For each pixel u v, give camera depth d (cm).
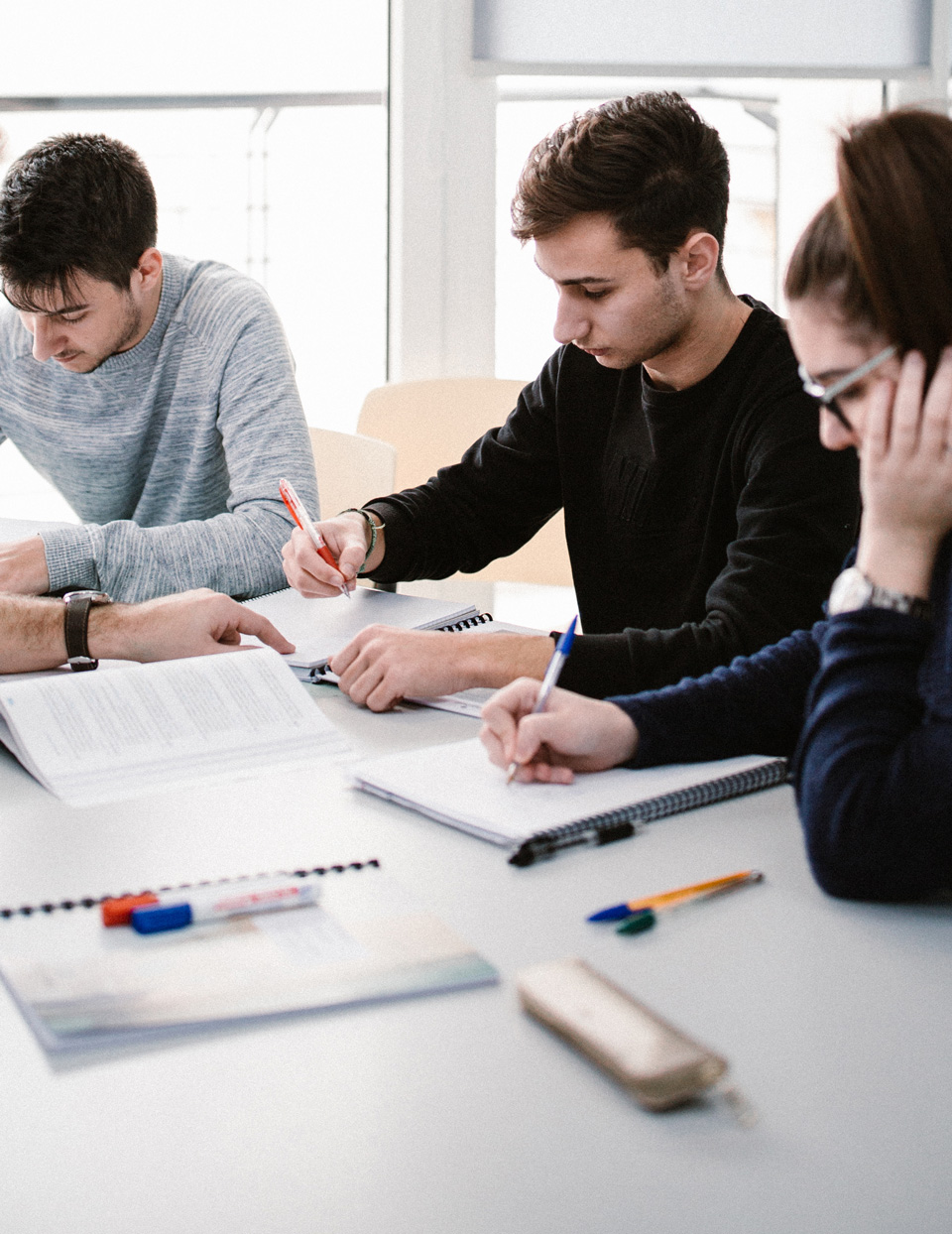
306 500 167
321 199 315
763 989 66
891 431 78
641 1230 49
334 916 73
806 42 269
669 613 153
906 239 72
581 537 162
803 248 78
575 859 83
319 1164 53
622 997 62
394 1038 62
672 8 263
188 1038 62
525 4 263
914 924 74
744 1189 51
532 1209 50
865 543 83
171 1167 52
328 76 308
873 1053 60
